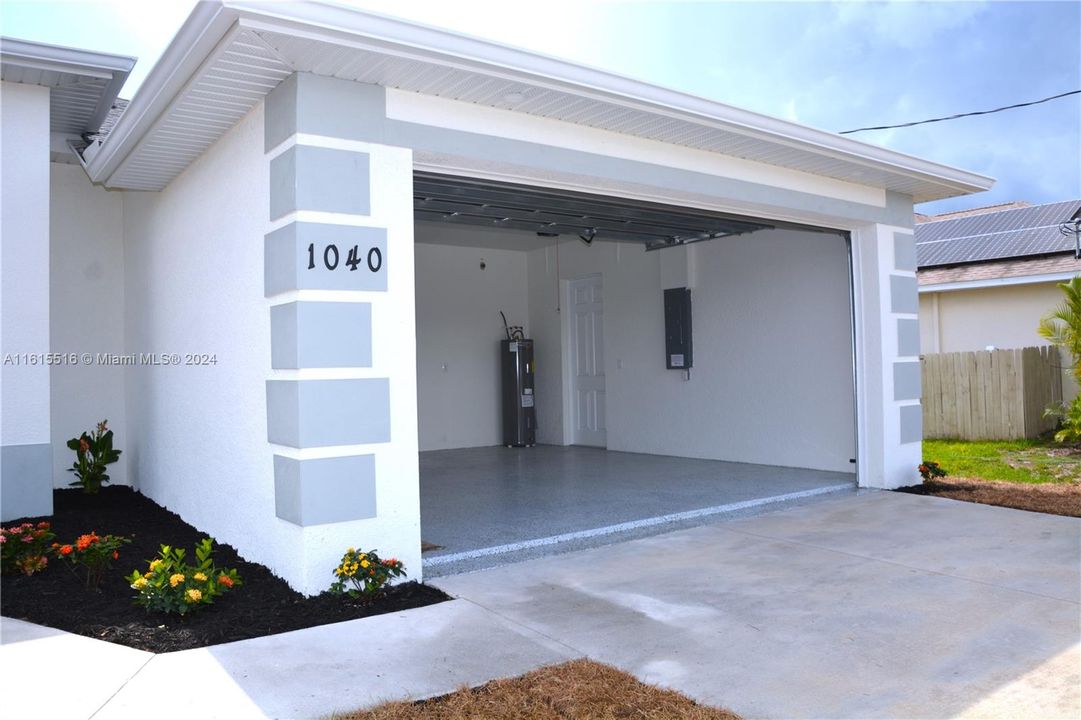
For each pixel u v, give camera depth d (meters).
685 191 5.71
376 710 2.78
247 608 3.89
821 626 3.68
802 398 8.21
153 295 6.60
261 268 4.42
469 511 6.35
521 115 4.85
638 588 4.28
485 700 2.87
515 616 3.83
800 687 3.02
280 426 4.17
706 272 9.20
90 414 7.56
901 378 7.34
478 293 11.46
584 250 10.90
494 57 4.07
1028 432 10.29
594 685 2.99
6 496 5.84
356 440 4.14
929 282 12.77
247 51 3.76
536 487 7.51
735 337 8.88
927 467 7.38
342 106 4.14
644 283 9.98
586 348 11.18
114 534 5.54
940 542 5.23
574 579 4.47
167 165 5.64
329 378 4.07
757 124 5.36
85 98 6.30
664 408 9.75
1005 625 3.66
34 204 5.96
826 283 7.96
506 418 11.37
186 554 4.89
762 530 5.66
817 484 7.28
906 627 3.65
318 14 3.55
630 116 4.95
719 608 3.94
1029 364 10.45
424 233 10.27
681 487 7.31
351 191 4.15
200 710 2.80
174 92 4.32
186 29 3.71
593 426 11.09
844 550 5.06
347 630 3.62
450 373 11.13
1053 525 5.68
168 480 6.27
